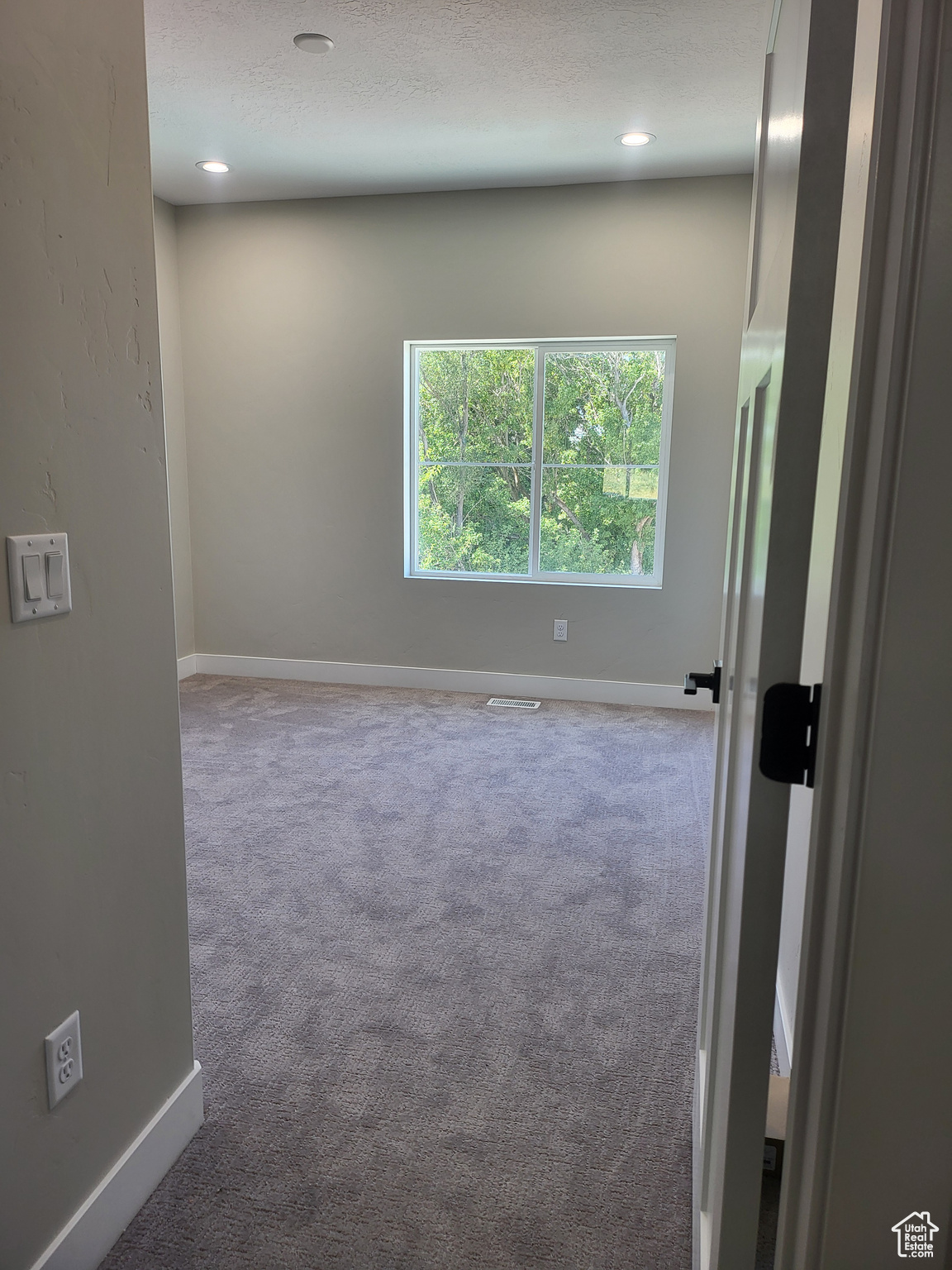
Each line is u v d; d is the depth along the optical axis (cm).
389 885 256
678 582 446
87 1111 130
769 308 77
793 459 62
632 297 427
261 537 496
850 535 55
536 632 468
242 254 470
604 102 327
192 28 272
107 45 121
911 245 48
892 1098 55
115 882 134
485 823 302
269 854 275
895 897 53
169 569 145
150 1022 146
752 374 97
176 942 153
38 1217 120
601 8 259
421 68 300
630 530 457
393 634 488
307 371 472
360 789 332
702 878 262
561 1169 153
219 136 366
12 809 112
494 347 458
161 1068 150
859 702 53
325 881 257
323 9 260
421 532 485
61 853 121
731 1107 72
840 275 130
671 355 436
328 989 205
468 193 436
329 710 441
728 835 99
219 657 518
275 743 387
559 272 433
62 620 120
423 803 319
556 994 205
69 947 124
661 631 452
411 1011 197
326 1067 179
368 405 468
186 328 484
